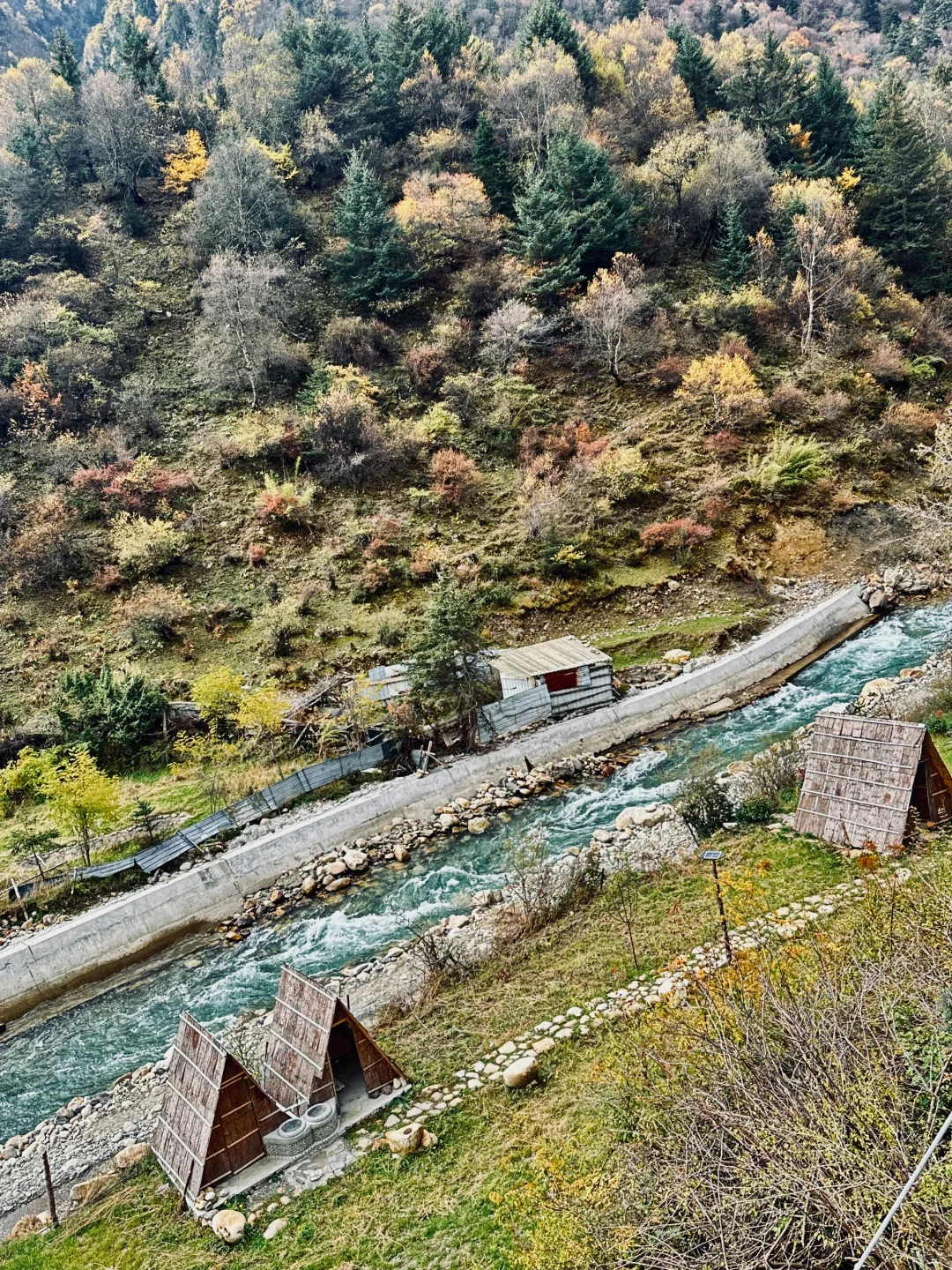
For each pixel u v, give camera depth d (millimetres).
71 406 55781
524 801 29766
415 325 65250
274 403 58406
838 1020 8250
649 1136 8617
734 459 53219
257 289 60562
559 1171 10242
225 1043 17984
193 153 78375
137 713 35062
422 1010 16797
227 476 53031
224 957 23469
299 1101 13438
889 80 72438
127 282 68188
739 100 82875
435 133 78500
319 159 80312
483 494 52062
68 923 24547
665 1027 10641
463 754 32250
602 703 35719
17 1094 19219
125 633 42906
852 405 56812
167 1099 13844
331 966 21625
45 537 45969
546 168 71250
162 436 55625
